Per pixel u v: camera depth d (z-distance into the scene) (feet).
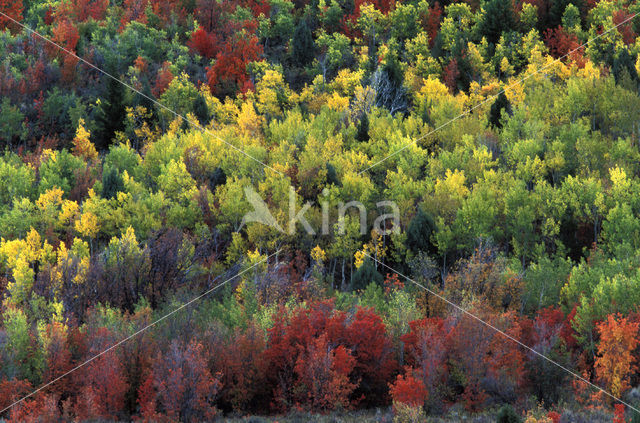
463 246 196.44
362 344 120.47
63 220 217.15
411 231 200.85
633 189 213.25
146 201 222.07
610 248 194.59
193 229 223.71
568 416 98.02
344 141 284.20
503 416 90.84
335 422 104.58
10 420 101.14
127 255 171.94
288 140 276.21
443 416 104.63
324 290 161.89
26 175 248.52
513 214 212.84
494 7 392.06
